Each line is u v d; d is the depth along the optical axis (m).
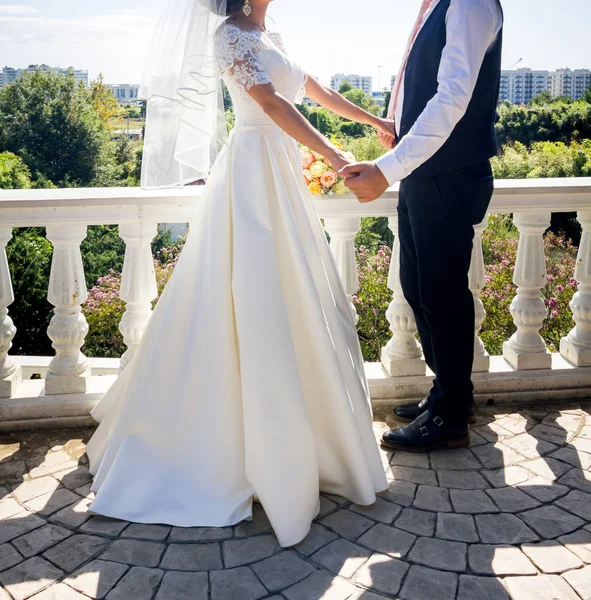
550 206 3.24
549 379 3.35
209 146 2.51
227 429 2.40
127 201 2.96
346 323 2.69
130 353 3.14
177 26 2.45
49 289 3.06
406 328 3.29
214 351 2.40
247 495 2.40
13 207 2.87
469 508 2.46
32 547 2.24
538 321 3.39
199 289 2.45
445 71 2.39
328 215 3.11
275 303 2.33
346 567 2.14
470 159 2.58
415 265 2.89
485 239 8.63
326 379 2.41
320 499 2.53
